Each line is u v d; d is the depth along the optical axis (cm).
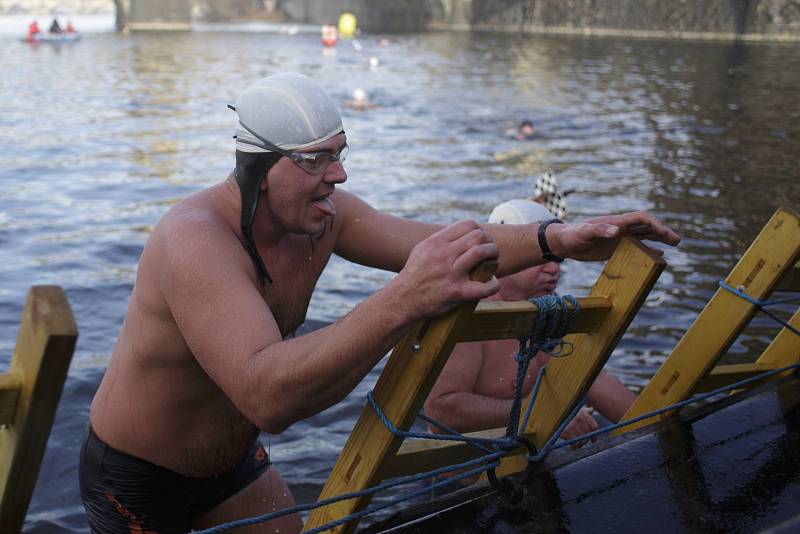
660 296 686
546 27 4781
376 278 745
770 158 1331
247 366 179
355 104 1858
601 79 2498
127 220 934
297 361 172
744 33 4300
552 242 232
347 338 169
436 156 1315
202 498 263
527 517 203
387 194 1055
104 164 1231
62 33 3725
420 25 5125
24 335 137
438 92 2153
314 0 5381
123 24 4778
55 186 1091
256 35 4312
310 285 238
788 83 2414
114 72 2492
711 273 748
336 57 3148
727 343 249
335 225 243
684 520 203
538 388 228
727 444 237
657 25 4456
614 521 203
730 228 904
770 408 259
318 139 200
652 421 265
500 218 352
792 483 219
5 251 809
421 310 166
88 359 561
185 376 223
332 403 179
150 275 211
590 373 217
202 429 238
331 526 195
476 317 188
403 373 185
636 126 1648
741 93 2188
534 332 201
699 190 1098
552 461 229
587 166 1254
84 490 255
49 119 1628
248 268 204
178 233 198
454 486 347
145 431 236
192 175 1175
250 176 204
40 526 382
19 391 138
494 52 3441
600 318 212
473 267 166
